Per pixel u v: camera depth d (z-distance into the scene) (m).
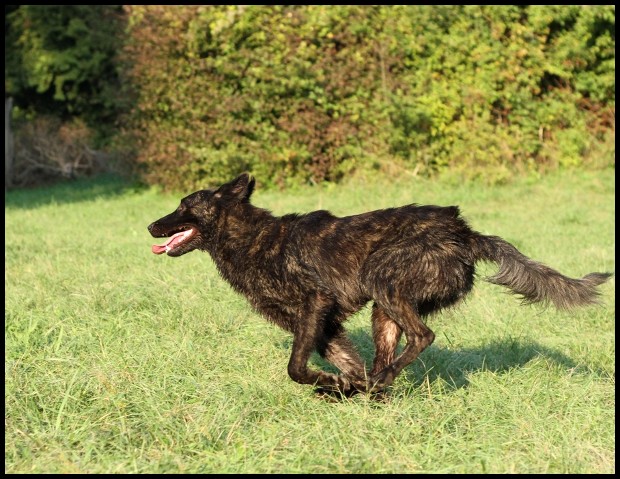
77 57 23.36
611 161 17.91
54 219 15.29
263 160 17.22
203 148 17.14
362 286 5.48
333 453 4.59
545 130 18.16
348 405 5.27
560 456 4.61
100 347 6.28
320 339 5.70
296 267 5.52
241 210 5.89
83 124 23.22
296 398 5.39
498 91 17.66
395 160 17.36
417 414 5.12
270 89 17.06
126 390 5.32
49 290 8.22
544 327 7.59
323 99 16.98
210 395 5.31
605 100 18.66
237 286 5.87
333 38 17.48
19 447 4.61
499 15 17.69
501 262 5.55
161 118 17.95
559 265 9.97
